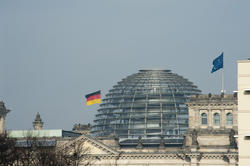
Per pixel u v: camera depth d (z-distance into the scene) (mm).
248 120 186625
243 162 186000
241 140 186500
